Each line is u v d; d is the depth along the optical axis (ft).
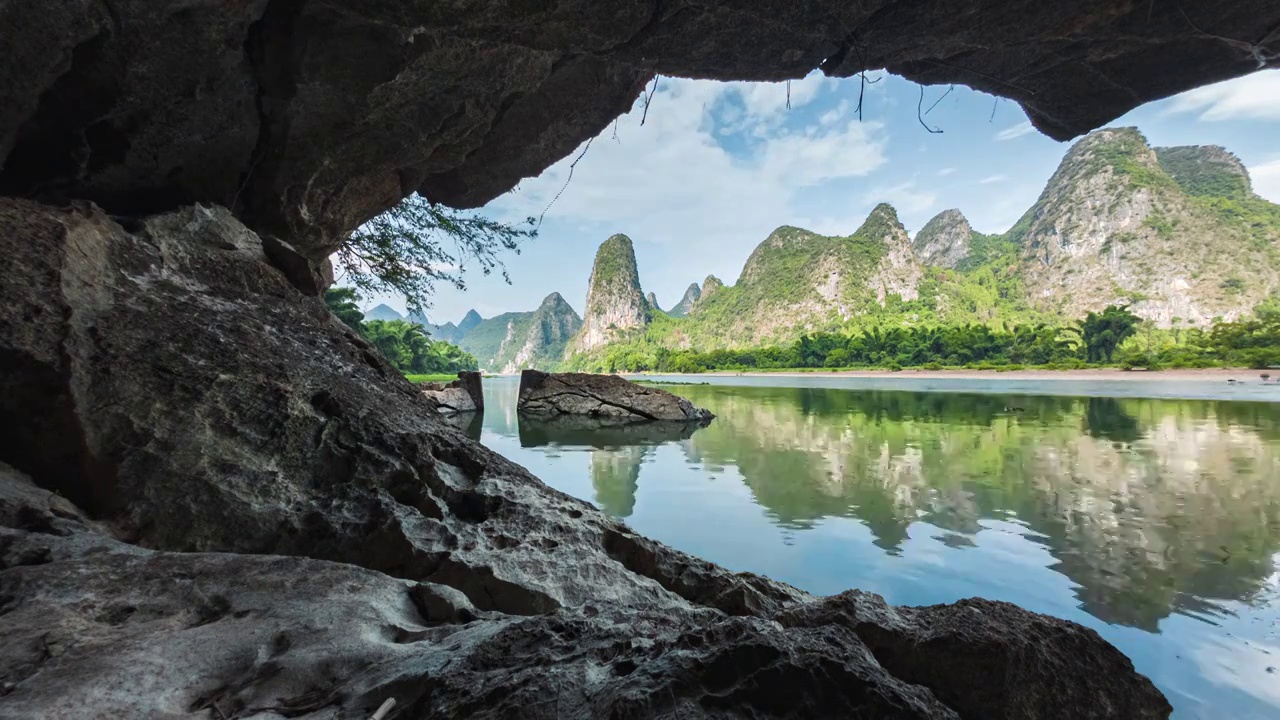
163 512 11.08
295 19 18.16
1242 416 52.29
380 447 14.89
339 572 8.99
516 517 14.25
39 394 10.96
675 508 22.98
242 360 14.60
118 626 6.96
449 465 16.26
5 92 15.69
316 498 12.96
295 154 22.86
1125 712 6.74
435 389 65.51
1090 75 18.38
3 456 10.93
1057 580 15.29
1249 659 11.23
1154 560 16.57
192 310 15.33
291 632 7.07
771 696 5.01
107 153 19.43
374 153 24.36
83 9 14.94
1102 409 60.39
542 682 5.32
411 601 8.87
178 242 17.56
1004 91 19.57
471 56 20.57
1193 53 17.15
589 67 25.70
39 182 18.97
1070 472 28.68
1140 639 12.08
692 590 13.52
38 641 6.29
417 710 5.37
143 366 12.72
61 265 12.74
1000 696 6.29
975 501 23.43
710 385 134.41
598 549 13.75
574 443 41.78
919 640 6.63
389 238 41.73
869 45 15.92
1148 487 25.44
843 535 19.22
